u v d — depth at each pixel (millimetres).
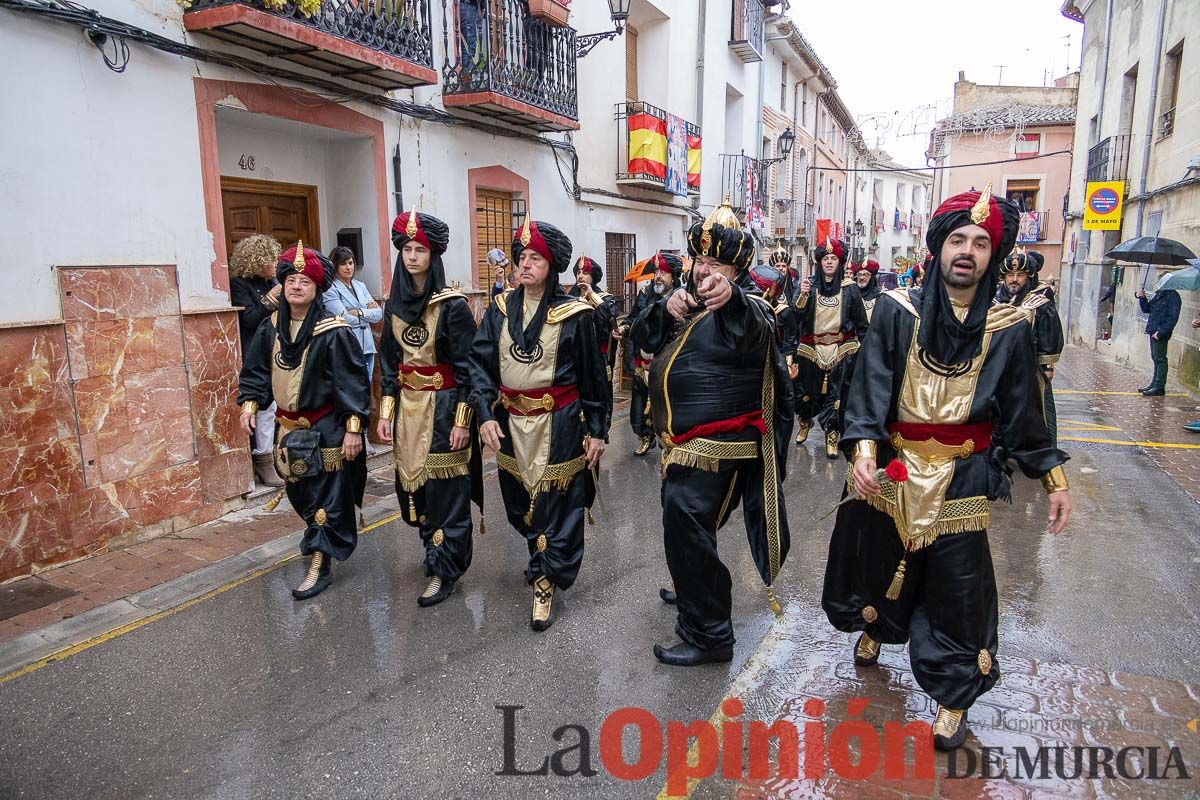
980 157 31375
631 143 11633
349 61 6059
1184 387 11766
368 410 4406
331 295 6453
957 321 2760
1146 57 14578
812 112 25953
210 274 5496
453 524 4309
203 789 2764
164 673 3557
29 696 3371
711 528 3504
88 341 4754
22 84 4363
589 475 4211
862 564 3152
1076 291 20891
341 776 2826
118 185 4879
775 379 3420
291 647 3805
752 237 3266
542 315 3959
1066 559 4867
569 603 4309
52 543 4652
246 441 5812
